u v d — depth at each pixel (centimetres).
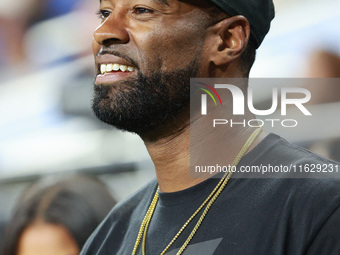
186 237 322
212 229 313
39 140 1028
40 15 1166
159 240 334
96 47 347
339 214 286
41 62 1130
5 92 1176
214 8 344
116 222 378
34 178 1012
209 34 344
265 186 313
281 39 756
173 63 335
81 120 980
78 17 1092
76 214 493
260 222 301
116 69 338
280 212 299
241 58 357
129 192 860
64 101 1020
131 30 335
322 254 284
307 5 739
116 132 888
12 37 1195
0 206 1035
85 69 1035
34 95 1107
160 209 346
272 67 756
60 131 1002
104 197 512
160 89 333
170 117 338
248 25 351
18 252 493
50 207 492
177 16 336
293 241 291
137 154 866
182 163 342
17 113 1111
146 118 335
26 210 495
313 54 710
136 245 346
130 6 339
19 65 1184
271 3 370
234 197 318
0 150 1077
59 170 977
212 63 347
